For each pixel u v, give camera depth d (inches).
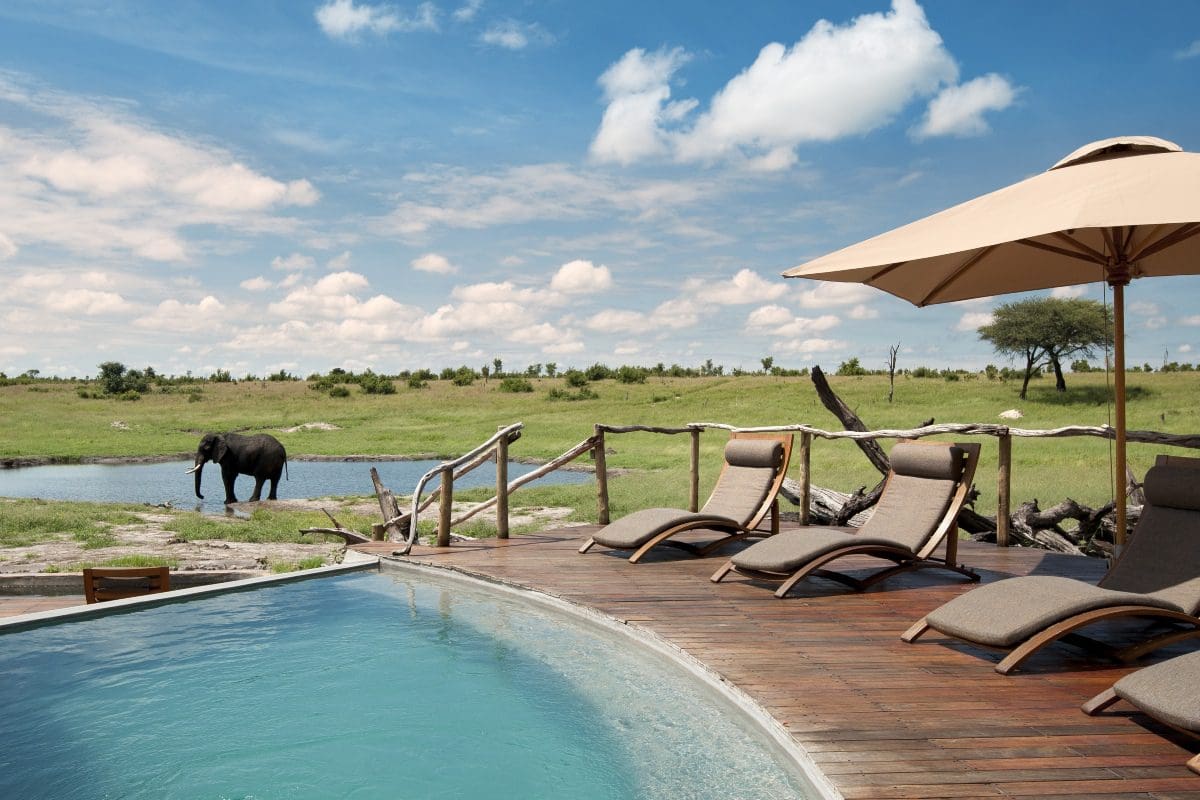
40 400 2358.5
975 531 360.5
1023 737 127.6
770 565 223.9
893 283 270.4
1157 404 1755.7
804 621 204.1
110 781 131.3
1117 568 190.1
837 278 259.1
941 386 2266.2
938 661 169.6
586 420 1754.4
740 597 232.7
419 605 248.5
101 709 163.6
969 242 167.3
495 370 3853.3
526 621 228.1
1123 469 213.9
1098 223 146.6
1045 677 158.2
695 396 2214.6
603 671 184.1
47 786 129.7
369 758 139.5
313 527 442.0
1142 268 264.8
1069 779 112.1
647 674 181.2
